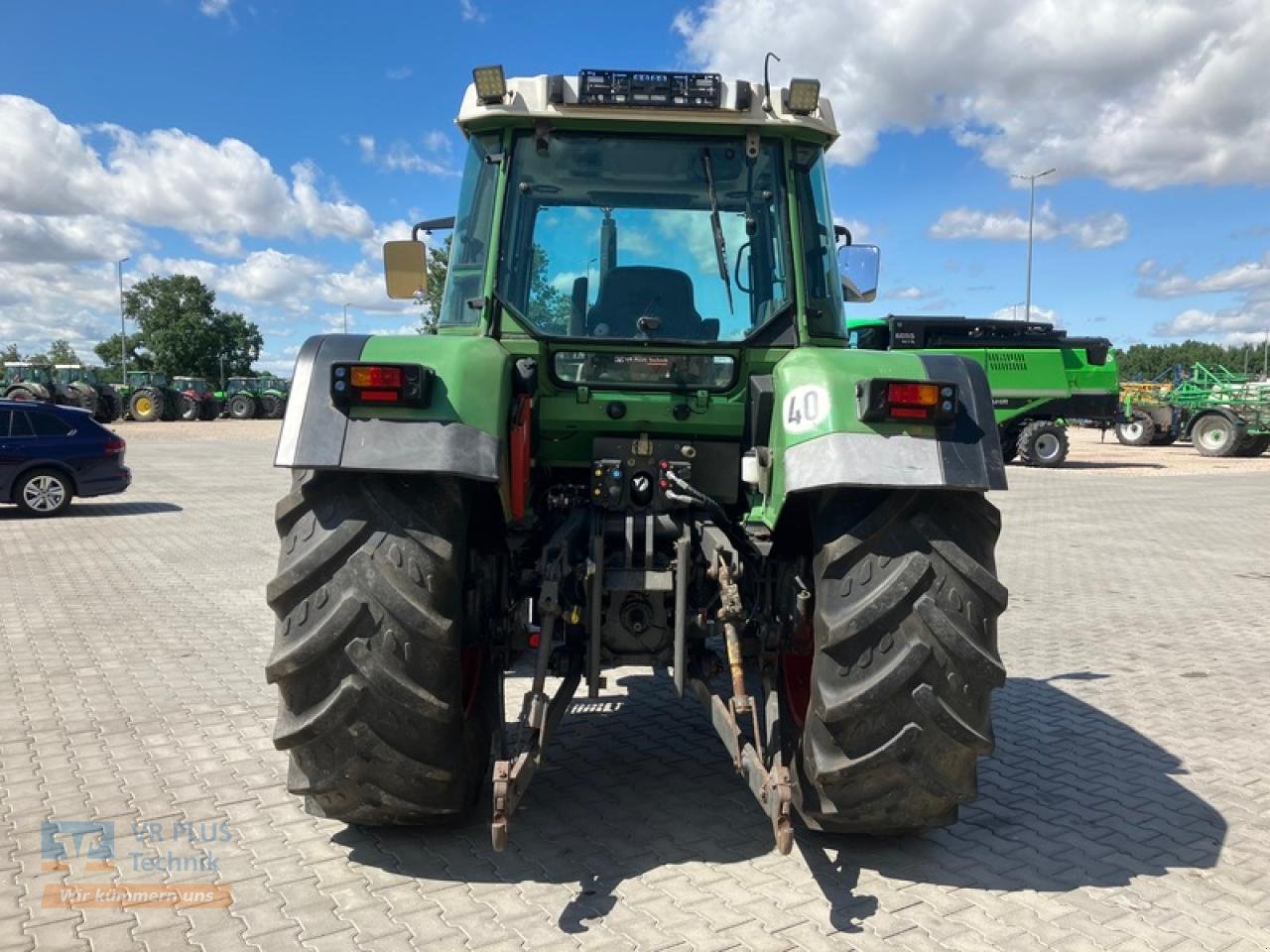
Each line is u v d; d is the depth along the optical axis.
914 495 3.09
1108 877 3.41
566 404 3.80
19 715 5.06
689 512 3.72
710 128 3.87
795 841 3.64
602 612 3.57
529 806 3.94
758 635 3.65
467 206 4.01
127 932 2.99
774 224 3.90
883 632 3.03
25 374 37.00
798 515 3.57
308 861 3.45
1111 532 12.57
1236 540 11.84
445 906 3.15
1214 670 6.17
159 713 5.10
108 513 13.71
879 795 3.17
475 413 3.08
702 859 3.49
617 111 3.79
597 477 3.73
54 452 13.45
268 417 45.38
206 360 86.81
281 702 3.17
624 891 3.26
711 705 3.42
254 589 8.45
